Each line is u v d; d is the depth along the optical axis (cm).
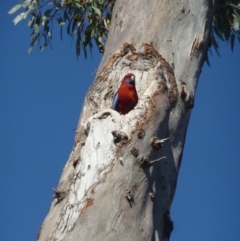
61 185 1073
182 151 1136
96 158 1054
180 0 1223
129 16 1245
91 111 1195
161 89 1121
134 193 1024
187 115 1151
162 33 1202
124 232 992
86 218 991
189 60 1188
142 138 1061
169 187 1084
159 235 1041
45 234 1011
